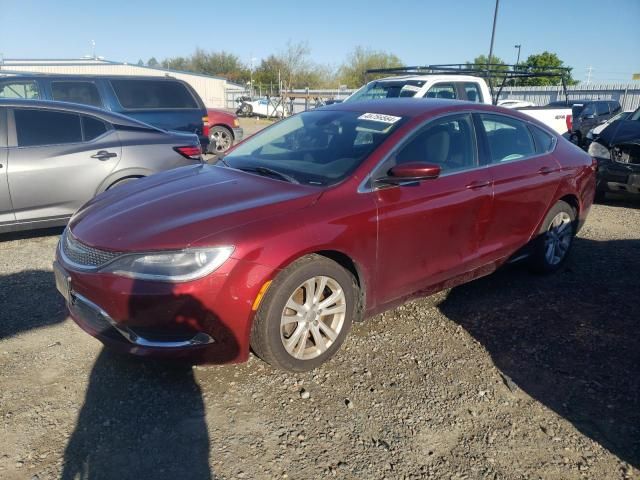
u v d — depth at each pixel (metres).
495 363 3.40
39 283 4.43
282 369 3.11
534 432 2.77
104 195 3.75
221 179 3.59
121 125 5.70
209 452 2.54
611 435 2.76
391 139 3.58
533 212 4.46
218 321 2.80
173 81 9.41
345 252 3.16
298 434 2.68
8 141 5.05
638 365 3.41
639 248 5.85
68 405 2.85
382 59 53.28
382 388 3.10
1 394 2.92
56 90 8.30
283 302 2.96
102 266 2.85
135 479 2.37
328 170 3.48
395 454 2.57
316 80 51.28
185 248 2.74
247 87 49.03
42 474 2.38
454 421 2.83
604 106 19.94
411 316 4.02
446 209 3.68
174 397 2.95
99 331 2.97
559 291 4.57
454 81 8.96
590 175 5.05
